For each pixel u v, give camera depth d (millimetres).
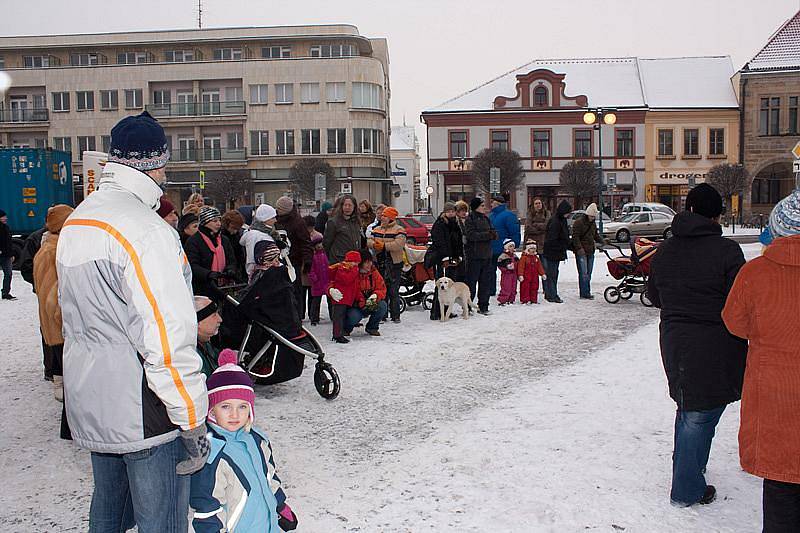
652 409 6230
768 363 3221
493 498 4406
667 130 48844
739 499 4363
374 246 10961
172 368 2654
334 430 5855
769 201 49469
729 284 4027
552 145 48906
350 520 4137
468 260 11828
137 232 2703
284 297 6645
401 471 4906
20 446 5523
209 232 7387
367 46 55094
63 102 52344
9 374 7883
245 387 3330
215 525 3150
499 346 9195
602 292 14727
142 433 2707
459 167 46938
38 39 54000
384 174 53938
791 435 3119
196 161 51719
